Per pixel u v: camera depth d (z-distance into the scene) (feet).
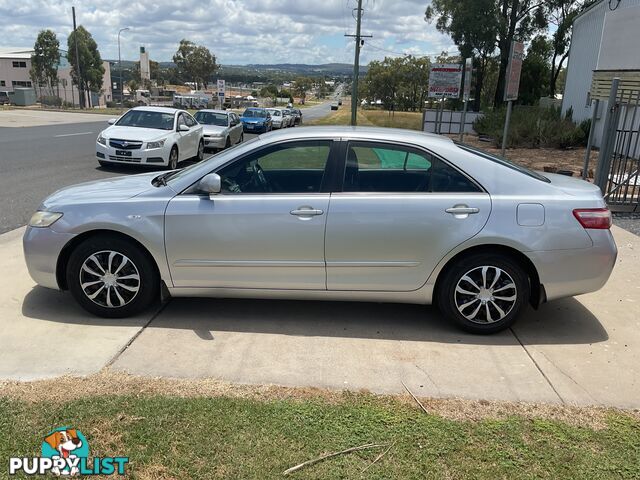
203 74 344.90
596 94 46.88
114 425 9.66
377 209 13.57
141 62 320.09
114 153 42.96
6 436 9.30
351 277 13.98
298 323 14.78
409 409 10.59
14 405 10.23
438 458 9.08
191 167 15.39
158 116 48.62
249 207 13.78
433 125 92.94
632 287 18.02
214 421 9.87
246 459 8.90
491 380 11.95
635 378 12.17
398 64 289.74
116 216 13.97
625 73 42.83
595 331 14.66
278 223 13.70
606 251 13.71
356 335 14.14
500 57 119.14
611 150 29.01
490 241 13.46
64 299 15.92
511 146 66.49
